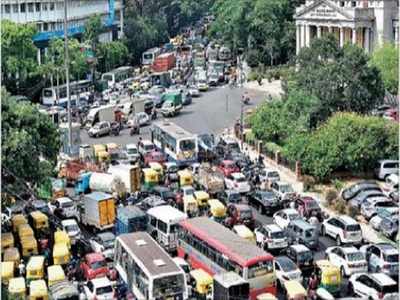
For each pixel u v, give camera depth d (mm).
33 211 75875
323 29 177500
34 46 159375
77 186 89875
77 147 108750
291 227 70938
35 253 67062
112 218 76438
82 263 64375
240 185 86875
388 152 95000
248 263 56781
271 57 198500
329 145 93812
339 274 59219
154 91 155500
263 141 109812
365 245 67750
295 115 107500
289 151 97312
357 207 81000
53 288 57844
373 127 94750
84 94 156000
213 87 175750
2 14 168750
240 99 156625
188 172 92375
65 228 72062
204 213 78875
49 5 181625
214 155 103812
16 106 81562
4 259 63188
